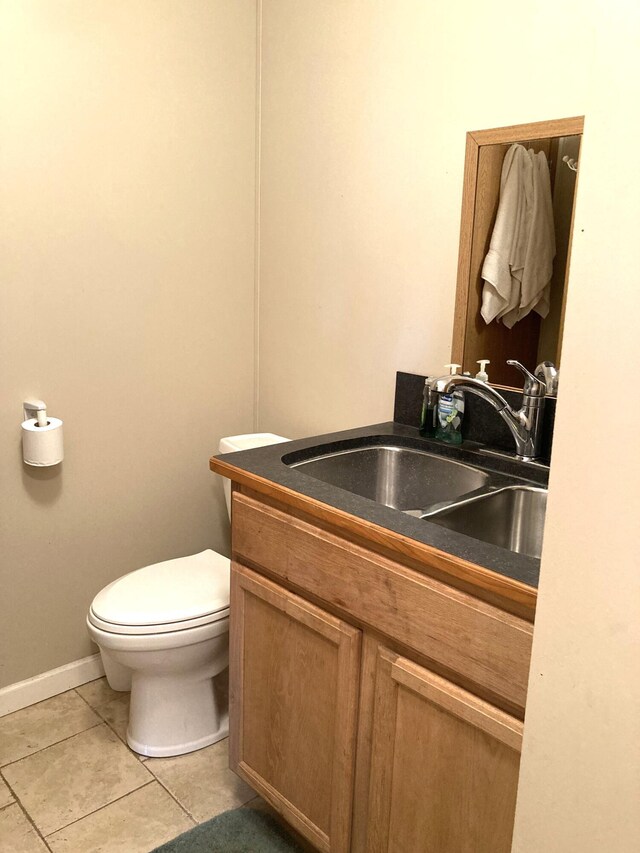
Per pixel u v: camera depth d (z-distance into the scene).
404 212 1.92
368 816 1.41
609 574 0.72
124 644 1.77
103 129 1.99
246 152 2.32
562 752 0.79
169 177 2.15
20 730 2.04
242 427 2.52
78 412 2.10
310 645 1.47
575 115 1.54
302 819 1.56
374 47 1.92
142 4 2.00
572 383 0.73
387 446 1.89
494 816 1.17
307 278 2.24
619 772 0.74
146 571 2.02
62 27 1.87
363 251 2.05
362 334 2.10
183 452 2.37
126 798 1.81
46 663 2.18
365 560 1.30
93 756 1.95
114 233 2.07
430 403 1.86
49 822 1.72
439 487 1.79
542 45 1.57
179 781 1.87
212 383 2.40
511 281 1.70
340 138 2.06
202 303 2.31
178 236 2.21
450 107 1.77
